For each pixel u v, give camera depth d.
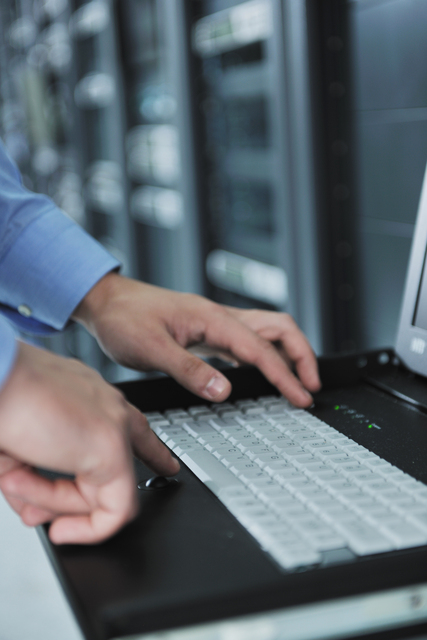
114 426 0.42
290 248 1.42
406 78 1.11
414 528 0.44
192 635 0.37
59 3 3.10
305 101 1.30
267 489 0.52
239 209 2.02
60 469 0.42
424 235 0.81
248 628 0.37
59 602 0.57
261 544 0.45
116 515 0.44
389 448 0.61
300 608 0.38
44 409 0.40
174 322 0.84
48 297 0.93
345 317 1.39
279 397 0.79
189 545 0.45
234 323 0.81
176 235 2.33
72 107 3.13
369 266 1.29
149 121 2.50
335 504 0.48
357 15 1.21
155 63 2.35
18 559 0.66
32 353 0.43
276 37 1.33
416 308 0.82
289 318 0.86
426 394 0.76
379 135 1.20
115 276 0.93
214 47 1.81
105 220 3.25
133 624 0.36
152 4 2.26
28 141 3.56
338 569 0.38
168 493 0.55
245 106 1.92
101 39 2.68
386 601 0.39
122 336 0.83
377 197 1.24
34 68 3.52
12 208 0.94
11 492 0.46
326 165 1.32
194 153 1.97
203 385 0.74
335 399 0.78
